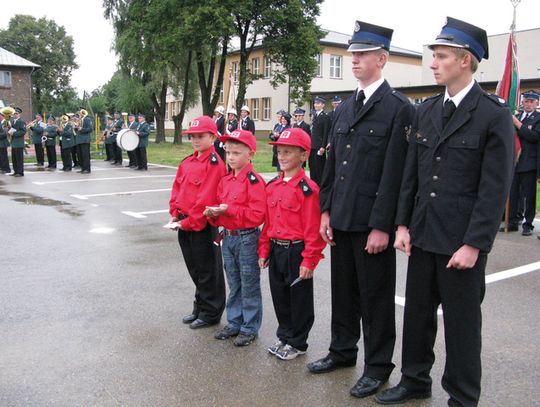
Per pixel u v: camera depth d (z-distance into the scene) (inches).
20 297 201.3
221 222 161.3
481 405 126.6
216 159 169.6
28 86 1595.7
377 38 126.7
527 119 323.9
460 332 115.0
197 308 178.4
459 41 109.9
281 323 155.3
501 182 107.4
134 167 729.6
